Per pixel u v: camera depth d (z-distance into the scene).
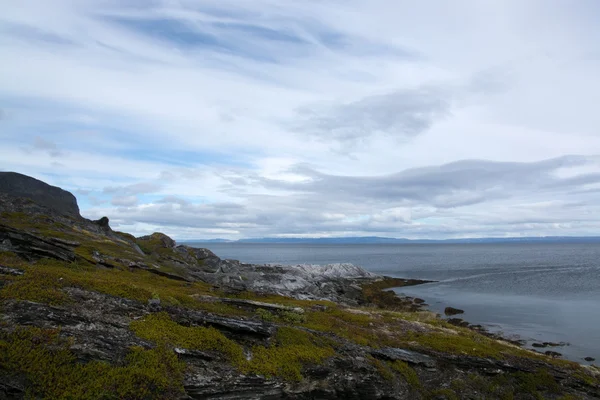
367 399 22.08
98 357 16.47
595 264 155.38
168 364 17.72
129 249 56.81
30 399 13.91
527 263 168.25
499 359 28.52
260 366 20.09
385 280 100.50
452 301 73.00
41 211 61.38
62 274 22.95
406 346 28.70
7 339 15.47
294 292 56.97
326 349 23.78
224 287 40.84
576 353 40.03
